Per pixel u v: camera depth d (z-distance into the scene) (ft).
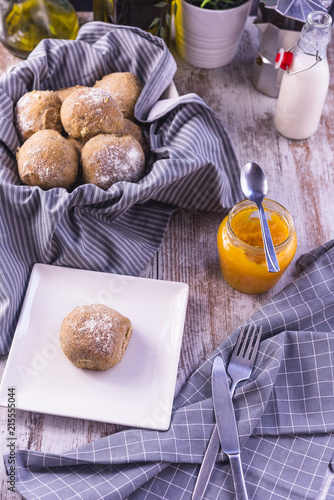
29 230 3.12
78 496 2.67
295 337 3.01
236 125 3.72
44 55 3.42
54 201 3.02
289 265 3.31
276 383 2.96
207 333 3.12
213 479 2.76
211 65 3.92
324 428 2.85
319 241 3.37
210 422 2.84
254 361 2.99
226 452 2.75
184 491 2.76
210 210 3.40
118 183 3.10
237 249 3.02
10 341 3.01
